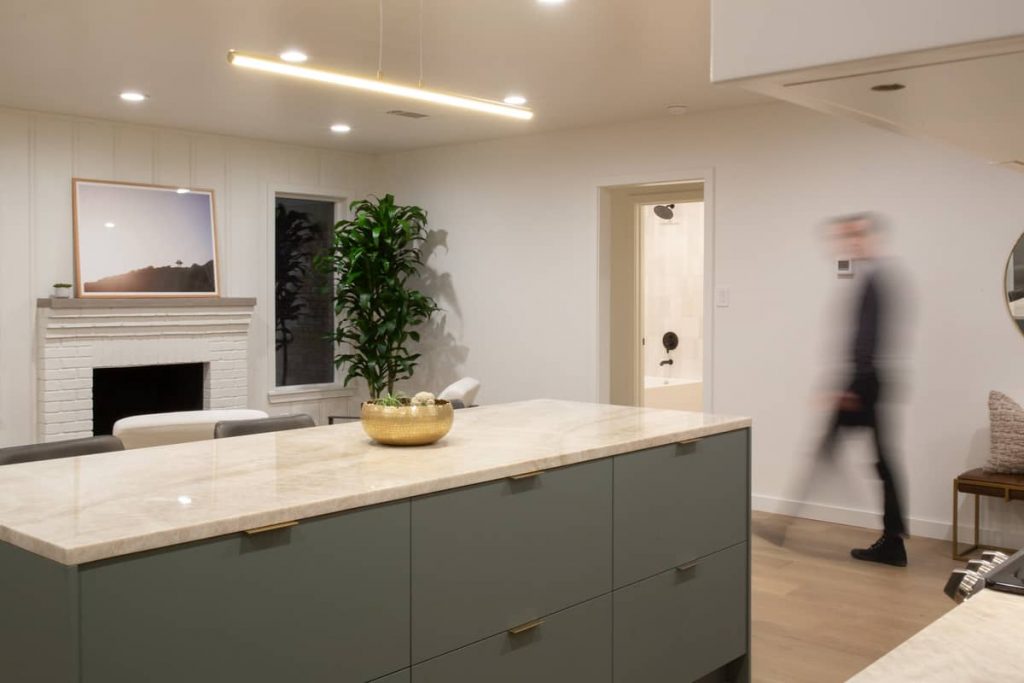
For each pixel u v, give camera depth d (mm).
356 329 8477
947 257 5461
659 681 3143
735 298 6332
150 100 6230
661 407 8594
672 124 6613
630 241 7363
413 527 2338
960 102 818
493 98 6059
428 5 4203
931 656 1272
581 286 7164
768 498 6215
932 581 4754
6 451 2857
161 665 1846
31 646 1834
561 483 2762
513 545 2613
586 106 6289
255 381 7836
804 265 6016
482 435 3152
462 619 2471
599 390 7102
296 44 4875
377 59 5145
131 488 2258
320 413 8344
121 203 6945
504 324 7660
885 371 5625
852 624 4141
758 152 6207
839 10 688
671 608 3191
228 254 7602
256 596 2006
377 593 2254
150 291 7043
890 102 819
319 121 6934
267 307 7867
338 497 2148
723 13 745
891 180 5656
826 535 5637
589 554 2861
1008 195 5254
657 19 4391
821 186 5938
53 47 4949
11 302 6488
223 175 7555
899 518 5066
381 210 7738
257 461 2646
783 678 3562
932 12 650
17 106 6410
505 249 7633
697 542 3316
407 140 7707
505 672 2598
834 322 5887
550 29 4559
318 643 2129
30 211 6562
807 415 6027
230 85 5801
